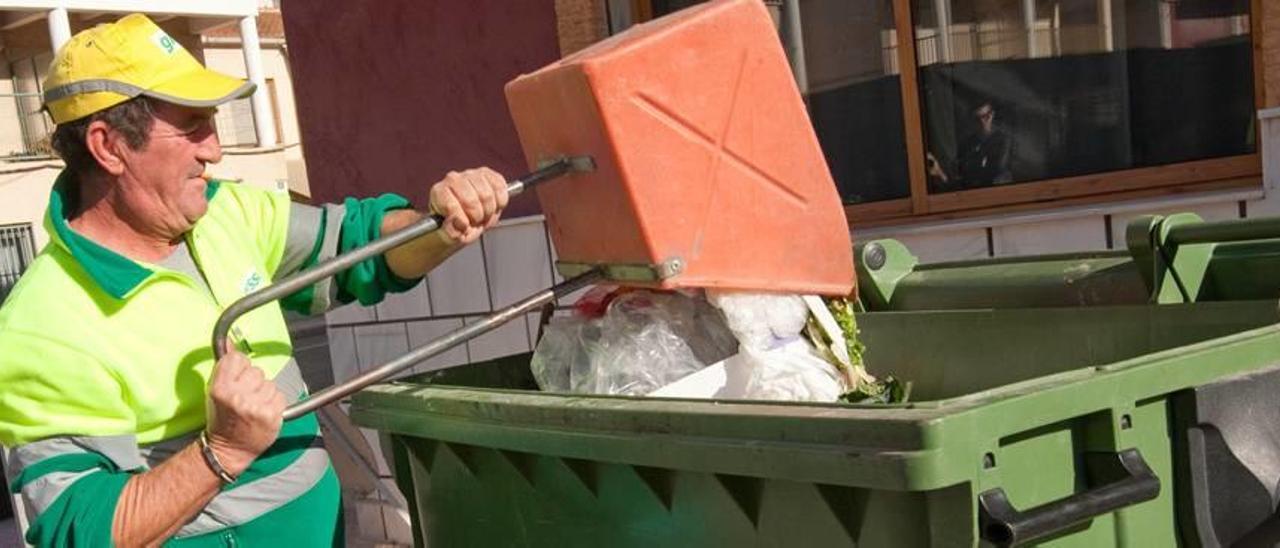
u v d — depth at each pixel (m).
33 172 19.41
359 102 5.25
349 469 5.31
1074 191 4.02
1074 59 3.98
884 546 1.70
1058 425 1.72
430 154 5.02
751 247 2.43
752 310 2.46
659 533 2.04
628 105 2.23
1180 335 2.41
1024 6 4.03
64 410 2.01
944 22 4.15
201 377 2.16
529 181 2.32
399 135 5.12
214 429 1.90
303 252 2.49
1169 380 1.80
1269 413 1.94
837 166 4.45
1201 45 3.78
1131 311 2.49
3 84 22.20
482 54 4.75
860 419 1.60
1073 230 3.80
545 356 2.61
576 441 2.04
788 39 4.46
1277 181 3.48
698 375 2.48
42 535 1.92
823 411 1.68
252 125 24.66
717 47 2.33
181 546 2.14
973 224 3.96
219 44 26.09
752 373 2.49
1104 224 3.75
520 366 2.91
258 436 1.91
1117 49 3.91
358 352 5.43
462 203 2.24
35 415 2.00
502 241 4.82
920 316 2.89
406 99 5.06
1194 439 1.85
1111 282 2.62
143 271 2.11
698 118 2.32
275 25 27.30
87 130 2.03
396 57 5.05
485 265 4.89
